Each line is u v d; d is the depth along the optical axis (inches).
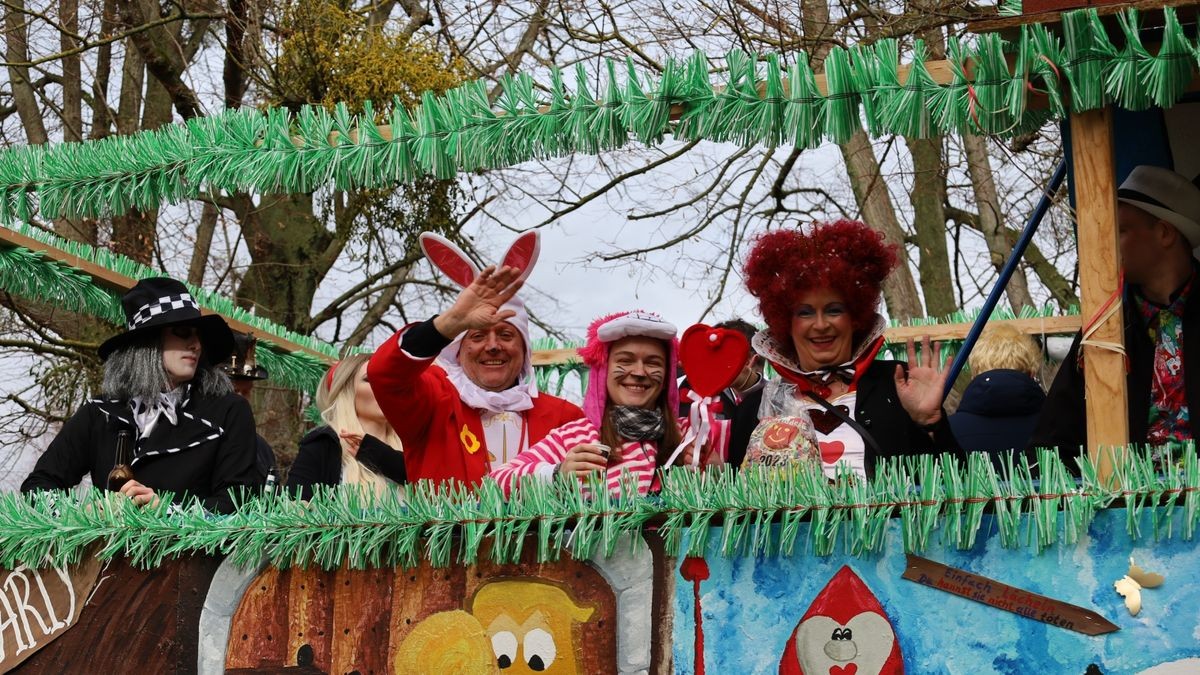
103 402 153.5
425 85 346.9
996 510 108.9
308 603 123.8
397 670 120.4
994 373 165.3
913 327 244.1
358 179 134.3
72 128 439.8
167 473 149.3
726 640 113.4
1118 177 160.9
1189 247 133.7
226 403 155.0
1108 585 106.8
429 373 148.5
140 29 371.2
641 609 115.8
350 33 357.7
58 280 195.0
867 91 118.1
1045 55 111.7
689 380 136.2
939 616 109.7
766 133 121.1
